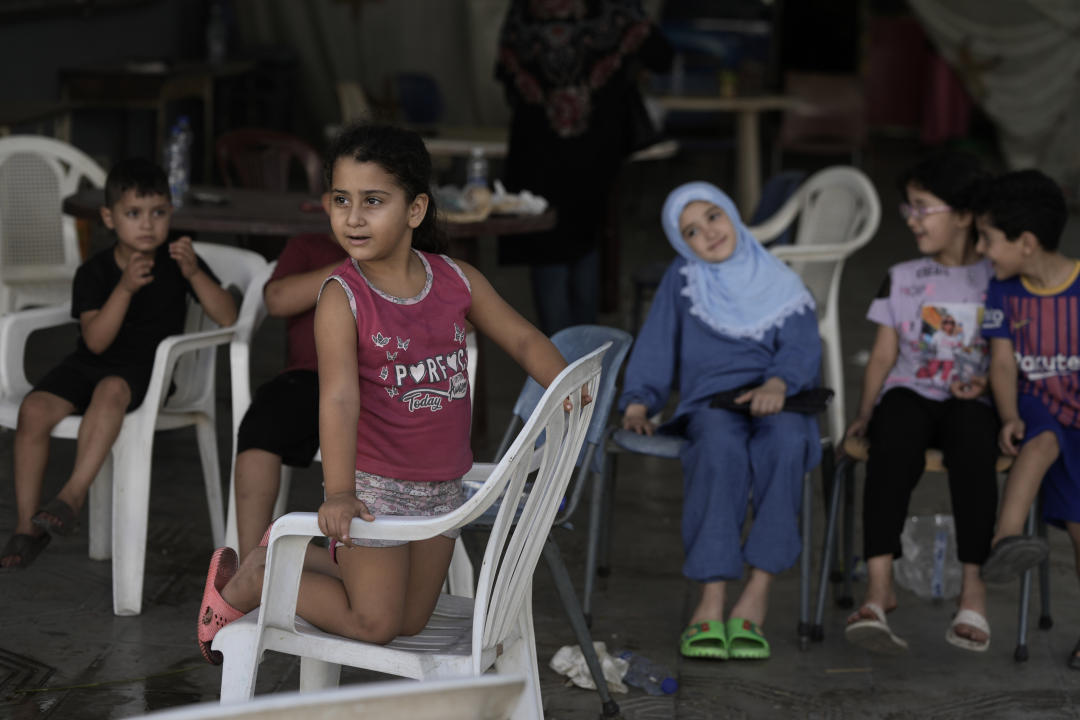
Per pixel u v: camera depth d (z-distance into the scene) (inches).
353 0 685.9
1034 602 220.2
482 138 418.3
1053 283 198.7
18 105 412.5
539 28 327.3
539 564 229.9
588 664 173.2
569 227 334.3
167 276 213.9
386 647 129.2
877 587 194.4
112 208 205.6
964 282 210.2
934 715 177.6
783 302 213.2
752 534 194.9
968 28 712.4
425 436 131.0
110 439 195.2
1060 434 196.7
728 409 201.6
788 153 844.6
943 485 278.7
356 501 121.0
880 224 601.6
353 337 126.5
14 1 478.6
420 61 693.9
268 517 185.2
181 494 256.5
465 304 134.9
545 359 138.0
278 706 68.2
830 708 179.3
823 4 906.1
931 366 208.7
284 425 187.8
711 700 180.9
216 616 138.2
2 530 229.9
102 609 200.4
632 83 334.0
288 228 252.5
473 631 126.0
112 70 514.0
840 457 206.1
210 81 570.3
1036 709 180.1
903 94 894.4
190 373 217.2
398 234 126.6
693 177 735.1
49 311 214.1
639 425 207.8
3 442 277.9
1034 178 197.0
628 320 418.3
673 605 215.9
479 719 76.2
